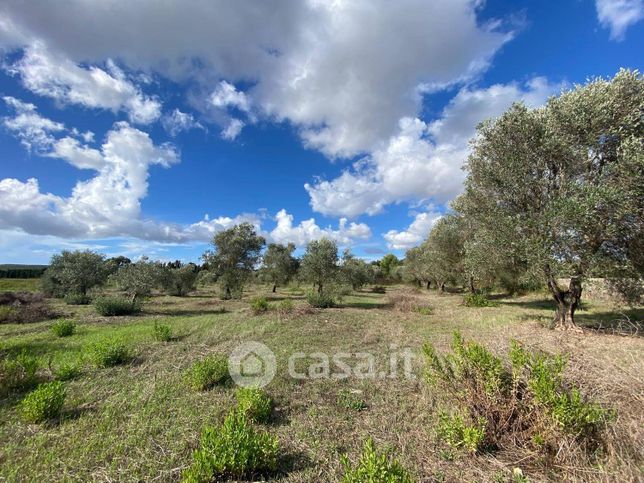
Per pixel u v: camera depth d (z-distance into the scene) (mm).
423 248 30703
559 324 9539
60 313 15492
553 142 8359
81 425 3904
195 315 15219
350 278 28312
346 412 4426
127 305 15547
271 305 17078
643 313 11992
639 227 7645
